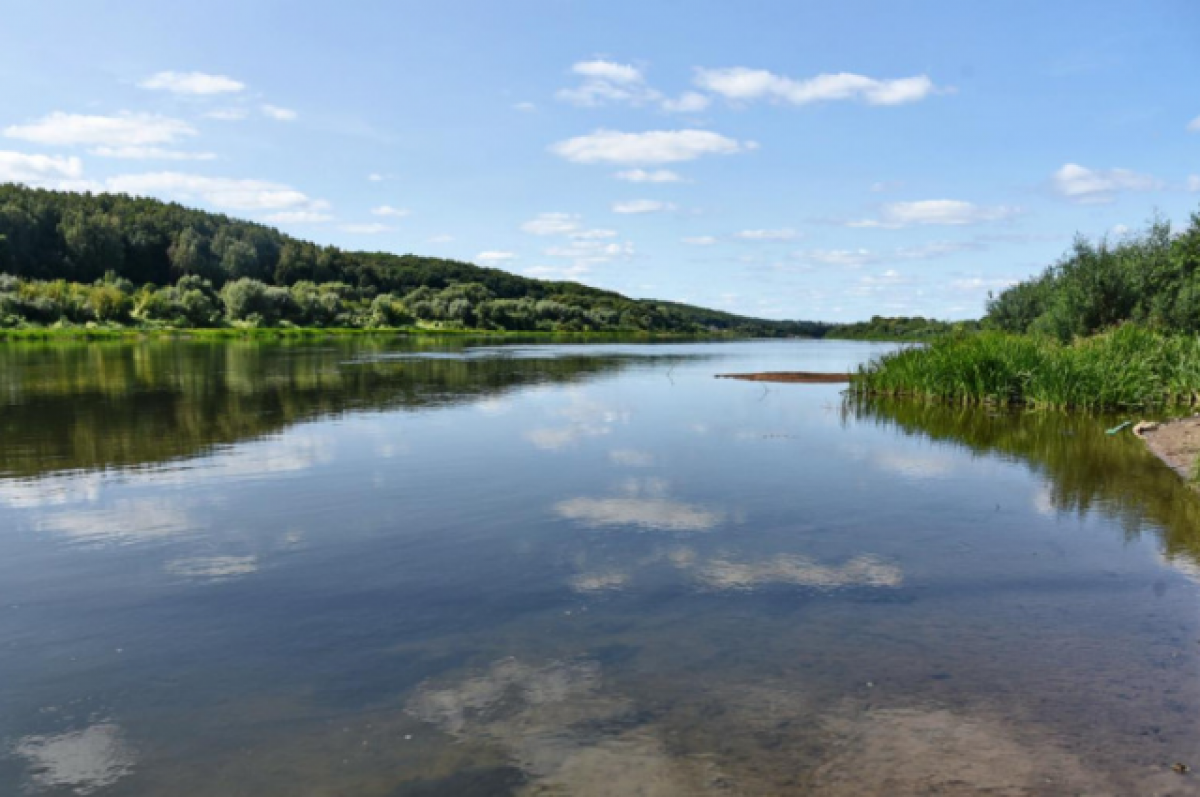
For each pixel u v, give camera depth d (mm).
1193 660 4668
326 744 3729
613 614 5355
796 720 3953
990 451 12164
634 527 7590
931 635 5016
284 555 6648
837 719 3969
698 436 13633
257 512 8086
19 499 8602
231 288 90938
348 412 16703
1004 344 20625
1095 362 18844
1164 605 5562
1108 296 26953
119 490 9078
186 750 3682
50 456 11195
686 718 3971
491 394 21281
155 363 33469
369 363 36156
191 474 10023
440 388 23016
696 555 6699
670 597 5680
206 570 6258
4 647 4812
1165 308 25281
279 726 3891
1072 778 3480
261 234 138000
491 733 3818
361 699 4160
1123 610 5469
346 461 10984
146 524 7609
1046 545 7031
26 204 116562
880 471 10484
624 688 4285
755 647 4824
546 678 4406
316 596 5688
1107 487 9500
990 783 3438
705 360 45344
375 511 8164
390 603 5555
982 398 19297
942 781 3451
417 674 4449
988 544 7059
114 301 79062
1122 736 3828
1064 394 18156
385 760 3592
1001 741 3777
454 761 3582
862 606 5523
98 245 112188
